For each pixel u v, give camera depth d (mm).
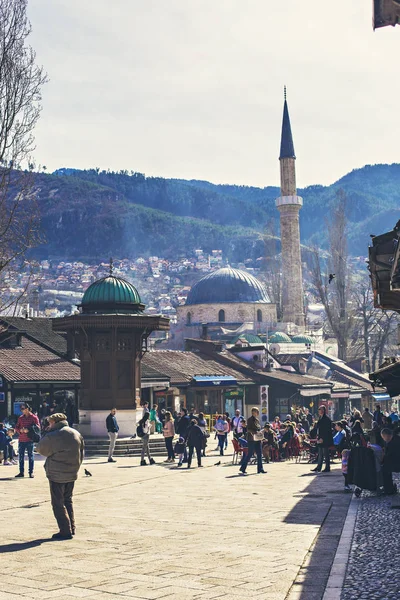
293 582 9523
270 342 98375
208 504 17469
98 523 14648
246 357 69625
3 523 14789
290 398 63812
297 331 113688
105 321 34188
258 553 11422
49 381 43656
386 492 18828
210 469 27156
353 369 88312
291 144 130000
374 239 17688
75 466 13055
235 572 10109
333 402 72062
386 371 22453
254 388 63125
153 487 21297
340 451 29188
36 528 14117
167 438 30500
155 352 61188
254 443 25500
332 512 15898
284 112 131625
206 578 9773
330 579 9539
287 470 26656
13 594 9086
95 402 34781
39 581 9734
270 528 13812
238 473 25469
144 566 10570
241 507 16859
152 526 14234
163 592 9078
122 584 9516
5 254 31188
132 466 28328
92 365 34844
